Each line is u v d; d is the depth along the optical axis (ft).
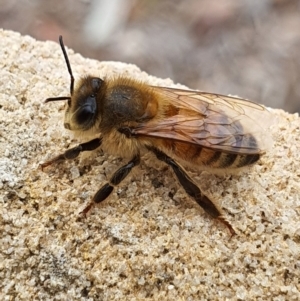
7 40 0.26
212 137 0.24
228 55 0.40
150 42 0.40
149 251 0.23
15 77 0.25
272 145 0.24
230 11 0.41
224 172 0.24
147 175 0.24
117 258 0.23
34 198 0.23
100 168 0.24
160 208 0.24
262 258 0.23
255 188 0.24
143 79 0.27
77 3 0.40
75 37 0.39
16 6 0.40
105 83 0.24
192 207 0.24
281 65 0.39
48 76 0.26
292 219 0.24
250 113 0.24
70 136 0.24
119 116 0.23
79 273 0.23
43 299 0.23
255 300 0.23
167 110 0.24
